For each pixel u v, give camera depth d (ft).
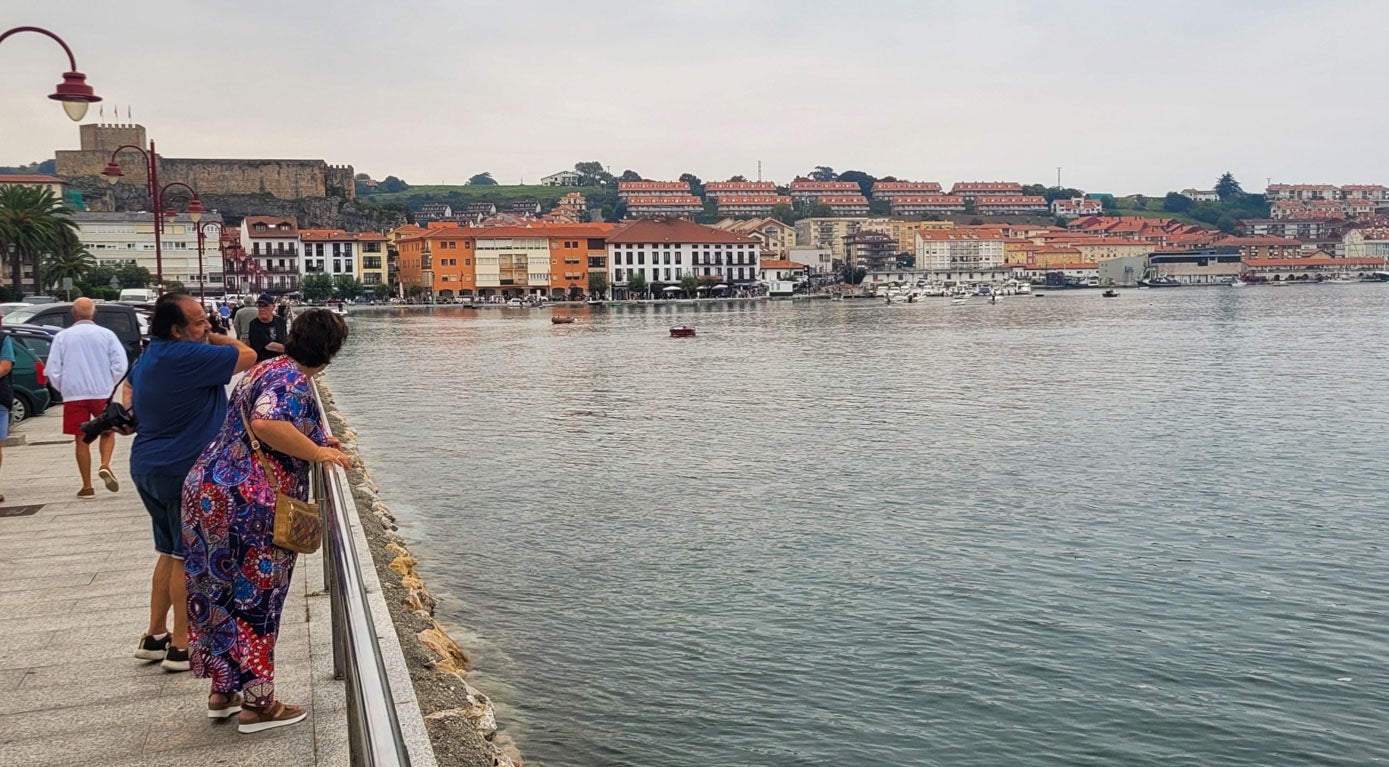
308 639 30.45
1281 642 55.72
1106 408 150.71
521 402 164.86
